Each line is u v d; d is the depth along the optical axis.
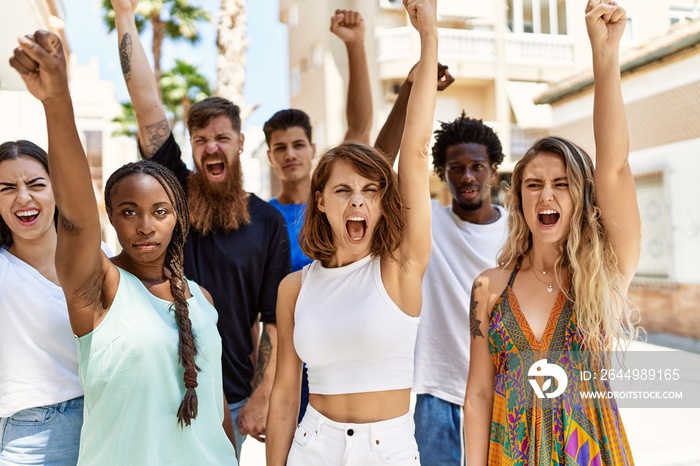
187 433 1.99
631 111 11.33
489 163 3.26
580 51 15.02
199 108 3.10
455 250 3.14
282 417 2.23
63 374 2.21
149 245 2.05
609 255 2.15
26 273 2.23
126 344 1.91
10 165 2.24
